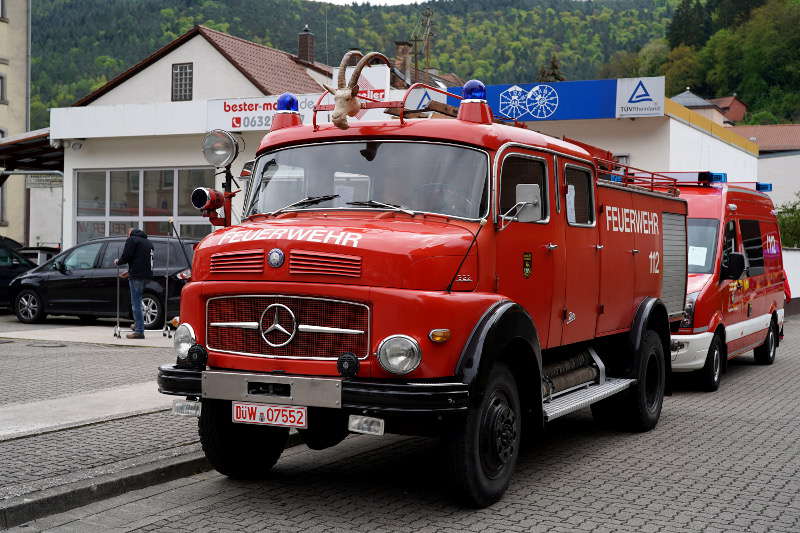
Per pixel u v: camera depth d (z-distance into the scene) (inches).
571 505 249.1
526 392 263.4
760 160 2647.6
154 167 938.7
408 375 224.7
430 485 270.2
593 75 5674.2
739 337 531.2
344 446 329.4
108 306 708.0
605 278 328.8
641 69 5024.6
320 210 262.5
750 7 4781.0
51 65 3189.0
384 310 225.5
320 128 273.9
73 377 439.2
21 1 1756.9
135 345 575.5
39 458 272.8
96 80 3240.7
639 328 352.5
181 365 248.2
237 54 1366.9
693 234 510.6
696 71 4658.0
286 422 230.4
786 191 2615.7
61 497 236.2
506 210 261.6
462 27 5132.9
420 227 243.4
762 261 593.6
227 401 259.4
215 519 231.1
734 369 593.3
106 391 395.5
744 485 274.7
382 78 869.2
